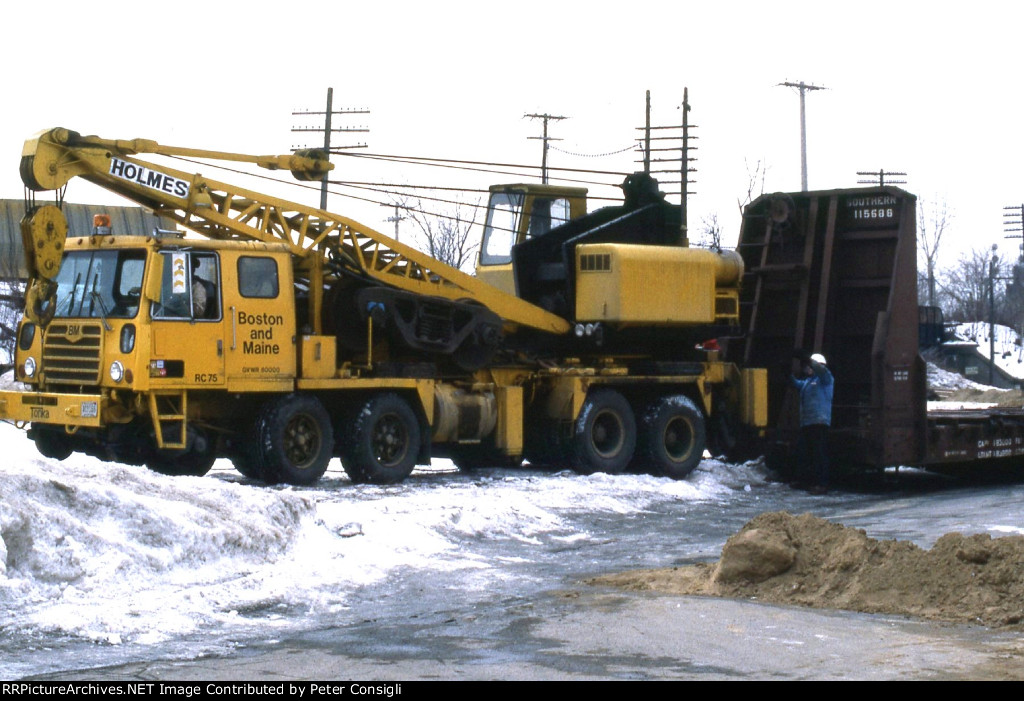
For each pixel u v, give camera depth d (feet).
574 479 56.39
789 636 27.43
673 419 62.13
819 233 65.57
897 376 61.41
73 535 31.48
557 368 60.03
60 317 50.08
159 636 27.07
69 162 49.55
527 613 29.96
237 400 51.62
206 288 49.21
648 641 26.94
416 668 24.50
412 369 55.11
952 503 54.95
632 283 60.54
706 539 43.83
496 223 65.98
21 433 66.18
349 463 52.95
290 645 26.48
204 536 34.12
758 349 67.31
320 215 54.44
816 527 34.32
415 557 37.96
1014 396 151.74
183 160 52.24
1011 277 284.00
